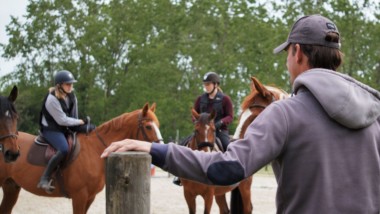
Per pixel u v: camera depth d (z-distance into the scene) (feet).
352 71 101.71
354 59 101.19
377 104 6.95
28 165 23.22
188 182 24.29
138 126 23.77
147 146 6.52
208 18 113.39
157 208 36.96
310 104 6.84
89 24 112.88
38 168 23.08
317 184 6.62
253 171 6.42
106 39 112.47
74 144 22.85
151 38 118.62
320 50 7.15
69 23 113.09
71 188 22.59
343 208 6.56
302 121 6.72
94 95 113.09
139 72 112.47
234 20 111.34
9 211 25.25
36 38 114.21
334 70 7.27
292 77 7.43
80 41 111.96
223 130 26.84
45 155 22.99
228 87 105.60
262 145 6.47
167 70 111.14
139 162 7.07
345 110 6.61
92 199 23.49
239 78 109.09
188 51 110.11
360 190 6.66
